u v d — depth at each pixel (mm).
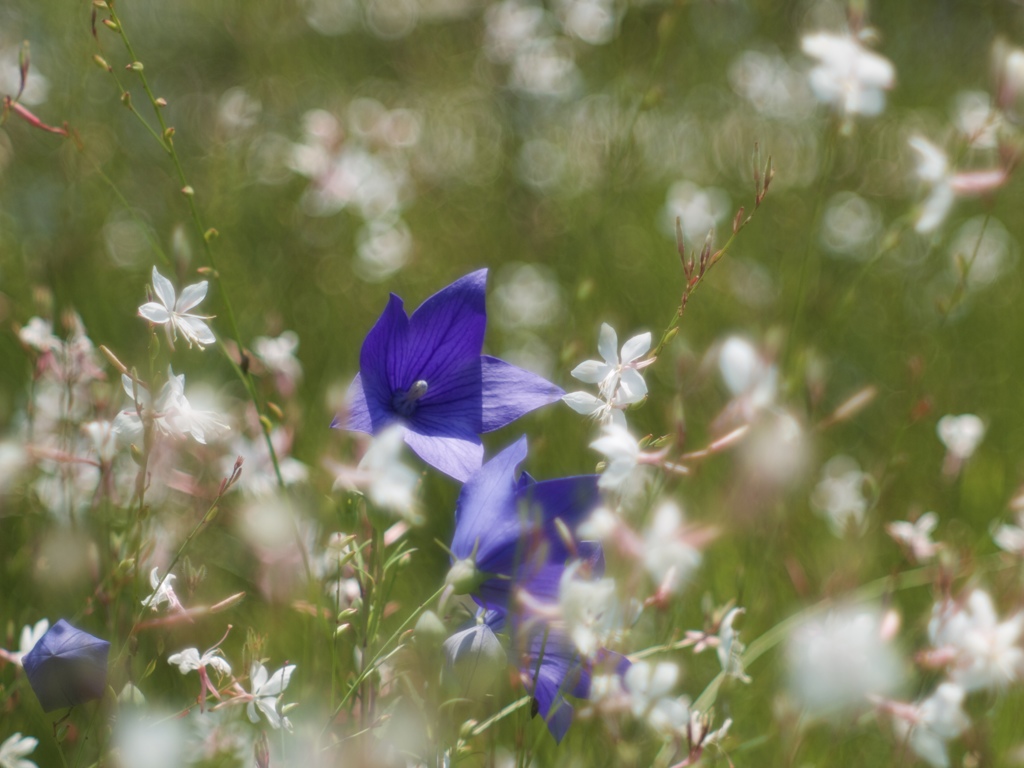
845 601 1246
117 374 1452
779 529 1350
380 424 1202
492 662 1174
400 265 1914
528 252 2146
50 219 1874
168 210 1976
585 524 1168
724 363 1240
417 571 1452
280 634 1324
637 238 2160
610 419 1209
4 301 1510
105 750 1199
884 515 1463
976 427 1417
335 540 1211
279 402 1383
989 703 1272
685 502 1430
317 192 1824
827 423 1271
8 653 1240
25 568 1323
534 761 1274
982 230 1337
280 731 1204
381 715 1198
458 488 1471
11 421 1381
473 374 1217
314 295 1871
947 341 2074
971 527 1548
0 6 2236
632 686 1174
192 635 1308
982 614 1226
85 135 1913
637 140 2250
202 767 1241
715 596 1396
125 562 1224
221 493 1222
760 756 1341
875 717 1254
